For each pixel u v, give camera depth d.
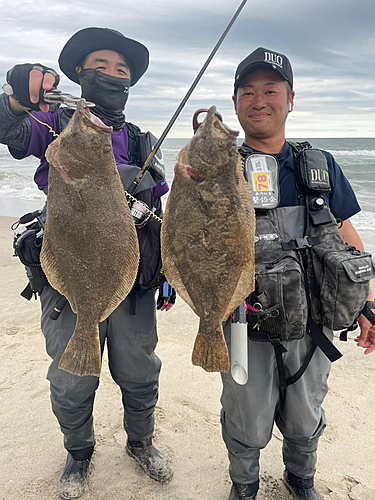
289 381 2.24
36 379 3.76
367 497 2.56
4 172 21.14
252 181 2.24
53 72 2.01
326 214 2.25
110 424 3.22
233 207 1.76
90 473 2.73
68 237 1.85
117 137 2.65
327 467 2.80
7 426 3.15
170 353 4.27
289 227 2.27
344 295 2.09
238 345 2.01
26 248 2.35
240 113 2.38
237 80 2.37
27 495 2.54
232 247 1.80
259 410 2.25
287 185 2.34
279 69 2.25
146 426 2.74
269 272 2.08
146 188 2.41
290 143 2.50
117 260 1.89
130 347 2.55
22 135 2.41
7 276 6.25
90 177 1.79
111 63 2.58
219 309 1.86
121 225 1.86
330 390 3.66
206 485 2.66
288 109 2.41
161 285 2.71
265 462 2.84
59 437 3.06
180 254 1.84
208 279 1.84
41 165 2.53
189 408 3.43
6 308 5.20
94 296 1.92
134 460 2.85
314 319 2.21
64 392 2.42
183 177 1.75
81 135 1.75
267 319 2.09
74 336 1.96
